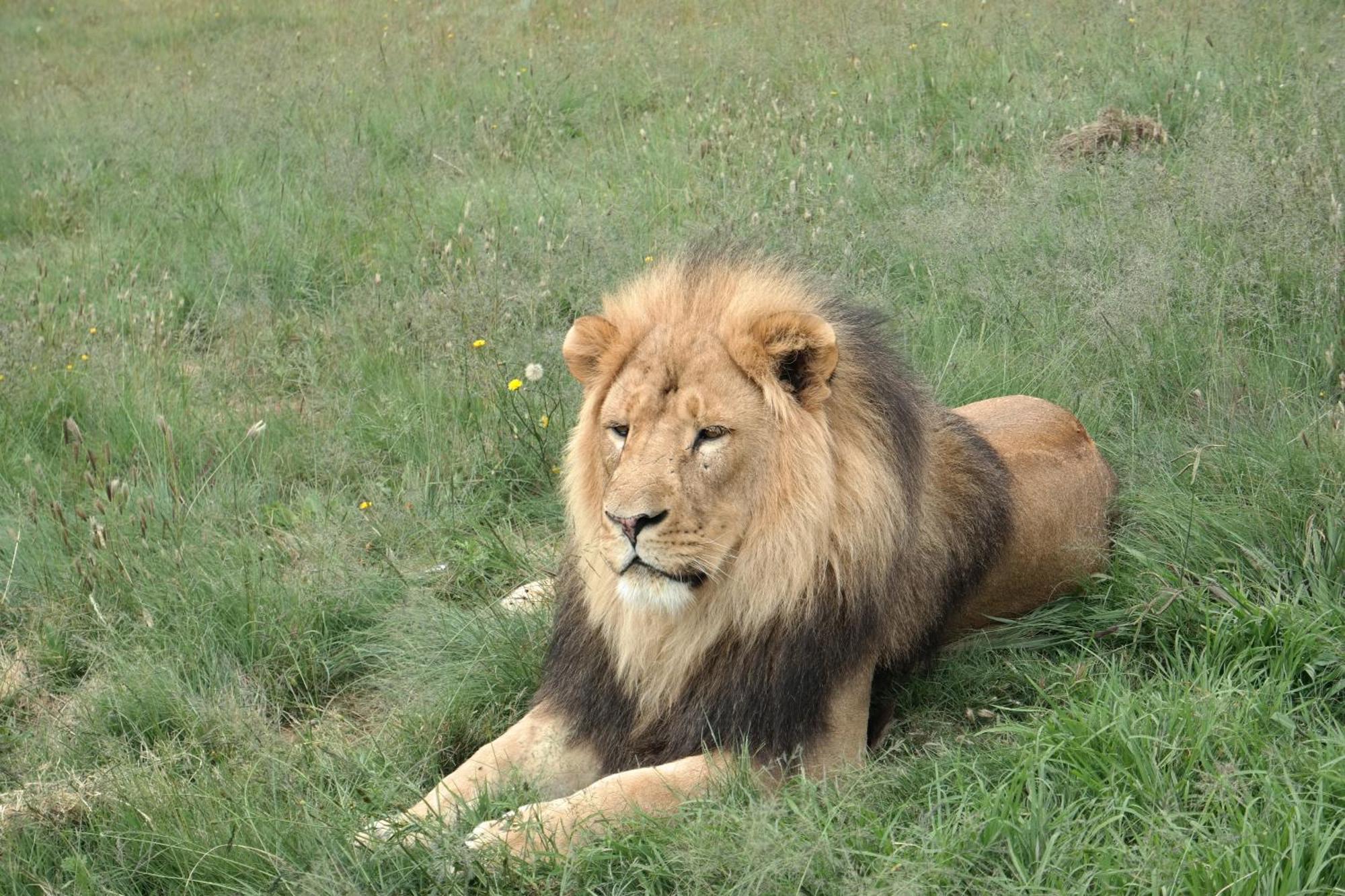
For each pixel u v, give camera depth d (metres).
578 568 6.03
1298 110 12.04
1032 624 7.16
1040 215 11.11
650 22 19.97
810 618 5.68
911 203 11.87
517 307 10.70
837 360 5.50
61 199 15.44
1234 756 5.36
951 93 14.64
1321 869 4.59
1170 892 4.57
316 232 13.35
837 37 17.22
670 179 13.15
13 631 7.66
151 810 5.64
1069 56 15.07
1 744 6.59
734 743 5.79
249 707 6.70
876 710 6.63
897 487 5.91
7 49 25.17
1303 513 7.01
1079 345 9.52
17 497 8.88
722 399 5.46
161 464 9.16
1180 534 7.23
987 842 4.95
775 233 10.96
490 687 6.75
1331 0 15.46
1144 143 12.43
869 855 4.83
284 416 10.02
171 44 23.67
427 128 16.47
